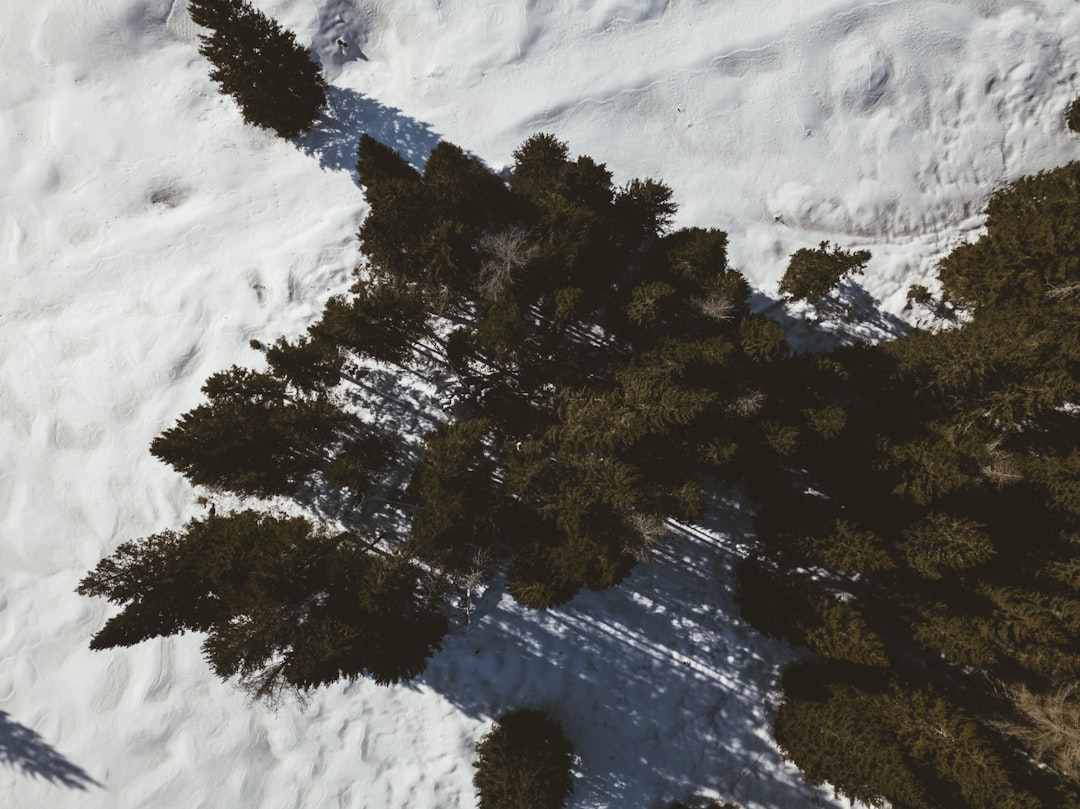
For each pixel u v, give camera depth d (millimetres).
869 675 16906
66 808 19344
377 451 18688
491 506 15531
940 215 20438
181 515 19969
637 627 19297
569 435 15602
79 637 19859
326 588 15297
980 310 17828
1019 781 15125
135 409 20406
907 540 15320
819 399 16047
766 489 17000
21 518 20125
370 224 15641
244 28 17234
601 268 16156
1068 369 14398
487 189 17953
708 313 15508
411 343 18156
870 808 18172
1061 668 14938
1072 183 17047
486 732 19031
